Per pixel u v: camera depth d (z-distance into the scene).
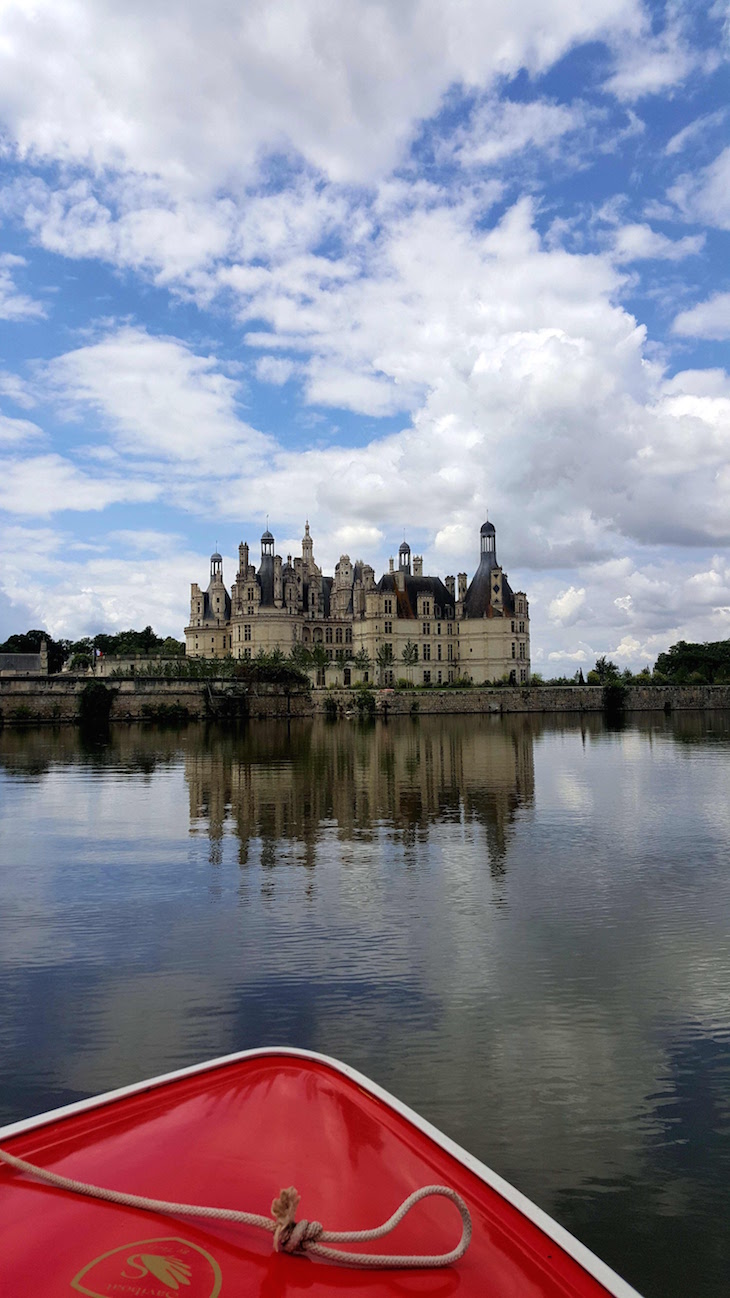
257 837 27.75
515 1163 9.72
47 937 17.56
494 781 41.97
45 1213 6.14
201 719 117.38
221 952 16.56
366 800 35.59
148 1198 6.19
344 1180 6.65
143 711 112.75
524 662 170.50
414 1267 5.58
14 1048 12.43
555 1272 5.72
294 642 172.75
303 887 21.33
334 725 102.81
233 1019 13.43
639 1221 8.77
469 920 18.42
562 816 31.50
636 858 24.28
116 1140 7.20
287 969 15.59
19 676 106.56
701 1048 12.40
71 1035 12.86
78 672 151.00
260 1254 5.75
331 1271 5.60
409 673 168.38
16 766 52.00
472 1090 11.23
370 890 21.00
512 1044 12.54
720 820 30.55
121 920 18.73
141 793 38.41
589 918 18.48
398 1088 11.29
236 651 173.50
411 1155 7.05
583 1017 13.43
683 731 86.94
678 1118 10.59
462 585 177.38
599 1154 9.87
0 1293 5.32
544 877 22.12
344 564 196.25
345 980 15.03
